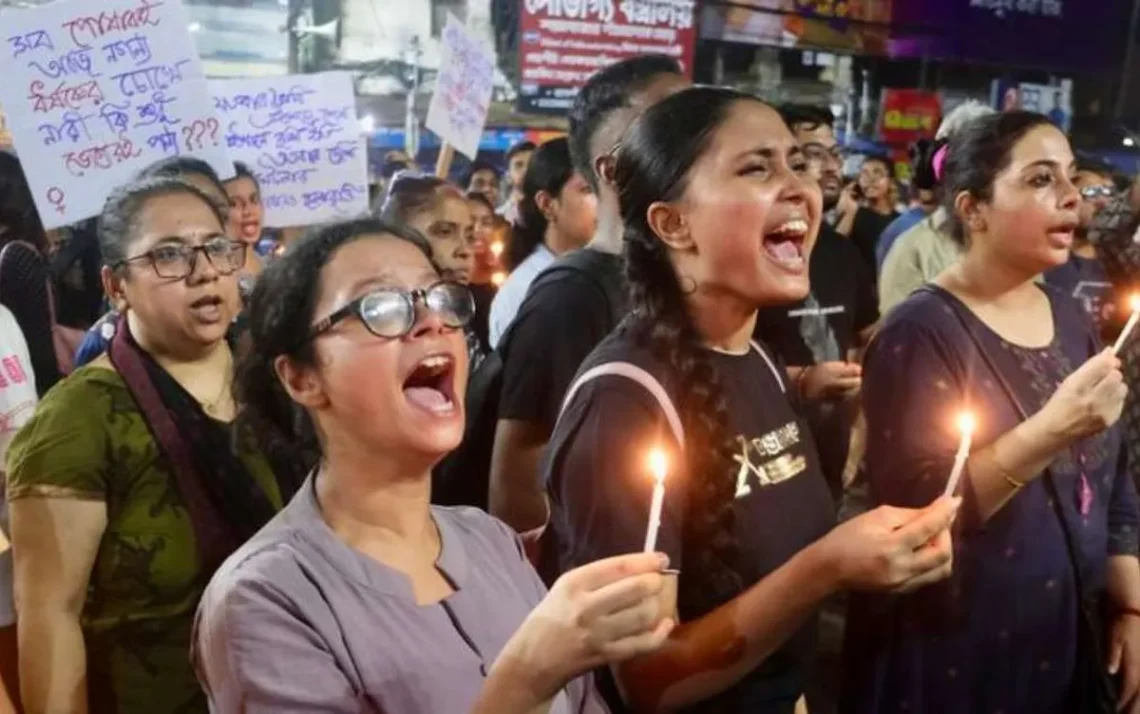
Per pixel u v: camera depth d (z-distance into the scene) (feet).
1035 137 6.64
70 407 6.21
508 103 29.63
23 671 6.04
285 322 4.22
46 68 9.16
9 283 10.61
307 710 3.79
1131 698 7.12
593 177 7.88
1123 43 42.70
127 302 6.63
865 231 21.56
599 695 4.86
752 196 4.89
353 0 27.58
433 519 4.65
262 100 11.88
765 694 5.24
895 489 6.56
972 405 6.48
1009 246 6.67
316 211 12.10
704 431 4.96
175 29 9.36
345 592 4.06
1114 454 7.12
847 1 35.12
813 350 11.17
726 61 34.04
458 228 10.25
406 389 4.26
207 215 6.68
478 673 4.19
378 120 28.32
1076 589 6.77
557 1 29.17
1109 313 10.69
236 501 6.34
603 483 4.73
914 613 6.62
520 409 7.76
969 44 38.50
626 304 7.15
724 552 4.98
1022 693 6.69
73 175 9.30
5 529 7.06
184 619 6.30
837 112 36.50
